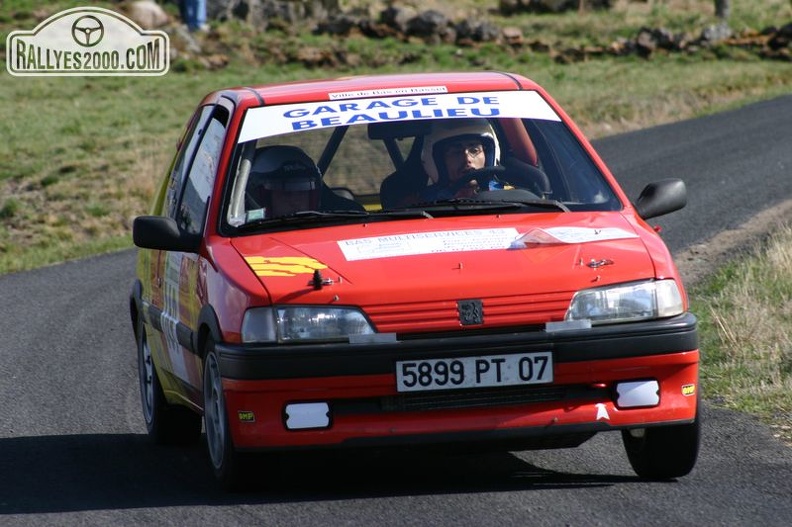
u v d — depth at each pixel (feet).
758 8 614.75
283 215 69.87
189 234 70.33
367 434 60.08
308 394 59.82
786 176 206.59
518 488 64.28
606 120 325.62
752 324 100.83
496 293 60.80
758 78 403.34
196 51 453.58
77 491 69.31
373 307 60.49
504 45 496.64
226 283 63.67
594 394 61.57
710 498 61.05
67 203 249.75
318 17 522.88
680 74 427.33
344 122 74.18
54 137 314.96
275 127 73.77
